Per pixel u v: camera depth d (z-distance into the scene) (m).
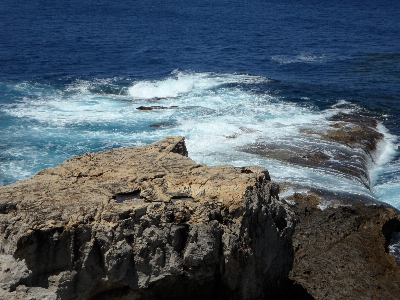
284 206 17.52
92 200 14.59
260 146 31.83
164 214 14.68
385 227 23.31
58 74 50.22
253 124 36.31
